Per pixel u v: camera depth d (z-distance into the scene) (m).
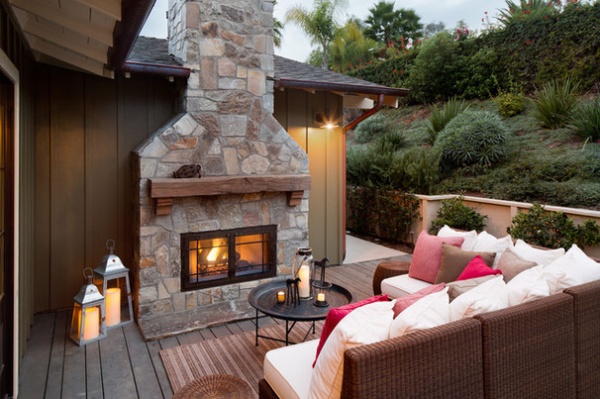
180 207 3.86
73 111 4.06
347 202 8.69
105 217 4.25
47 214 4.00
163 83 4.45
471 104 9.16
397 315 1.95
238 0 4.12
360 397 1.48
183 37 3.94
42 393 2.61
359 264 6.08
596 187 5.80
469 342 1.76
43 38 2.99
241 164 4.16
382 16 16.70
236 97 4.12
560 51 7.81
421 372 1.62
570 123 6.97
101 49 3.09
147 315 3.75
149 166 3.70
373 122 10.93
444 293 2.02
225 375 2.31
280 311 2.82
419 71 10.41
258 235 4.30
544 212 5.29
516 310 1.94
